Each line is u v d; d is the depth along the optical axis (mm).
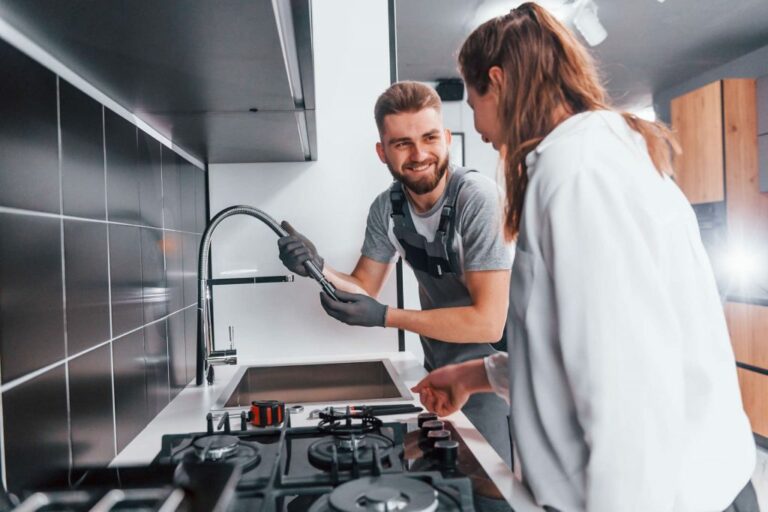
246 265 1750
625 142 680
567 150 648
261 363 1643
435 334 1256
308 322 1770
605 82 882
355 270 1655
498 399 1262
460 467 724
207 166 1739
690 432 664
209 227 1278
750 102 3773
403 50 4043
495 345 1668
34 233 653
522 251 669
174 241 1351
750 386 3209
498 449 1196
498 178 879
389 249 1638
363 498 556
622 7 3420
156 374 1146
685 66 4598
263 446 790
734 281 3723
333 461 639
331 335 1775
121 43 649
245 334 1753
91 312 818
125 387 952
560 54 756
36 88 666
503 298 1261
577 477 628
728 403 705
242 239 1748
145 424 1048
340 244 1769
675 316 597
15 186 613
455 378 918
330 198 1767
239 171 1744
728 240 3738
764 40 4008
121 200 972
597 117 689
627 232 596
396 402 1111
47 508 482
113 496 497
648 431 574
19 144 624
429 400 949
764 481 2719
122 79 817
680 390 595
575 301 591
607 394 574
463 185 1354
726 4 3391
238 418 1038
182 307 1416
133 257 1027
